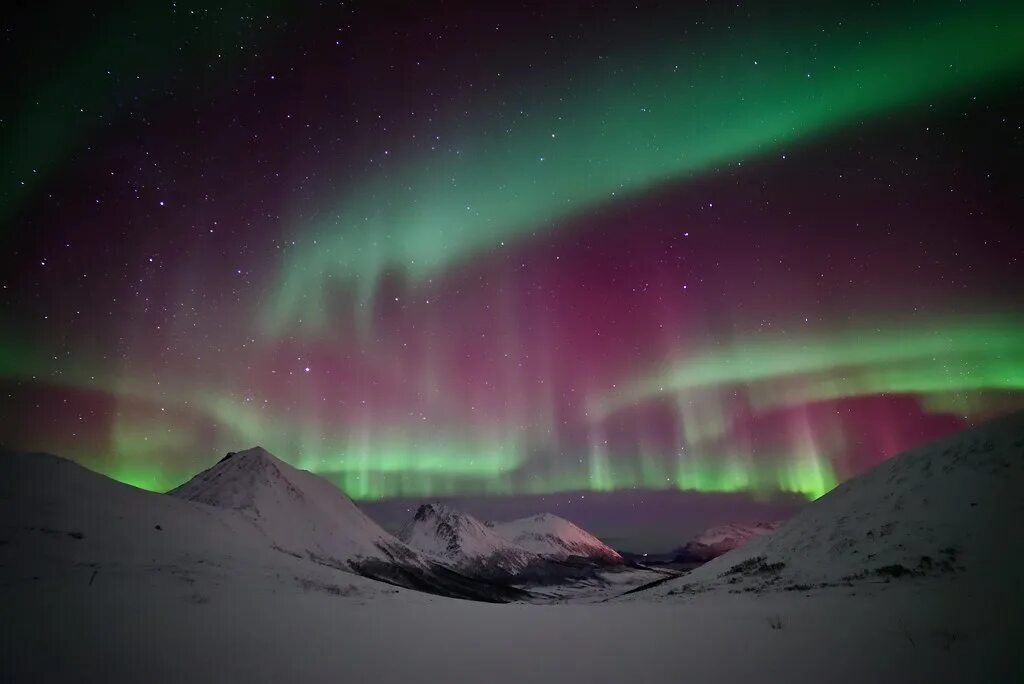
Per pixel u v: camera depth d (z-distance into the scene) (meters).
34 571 20.97
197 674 10.73
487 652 12.85
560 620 18.39
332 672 10.98
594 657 12.23
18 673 10.54
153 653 11.98
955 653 11.46
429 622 17.61
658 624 17.11
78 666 11.00
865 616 16.88
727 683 10.00
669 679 10.34
